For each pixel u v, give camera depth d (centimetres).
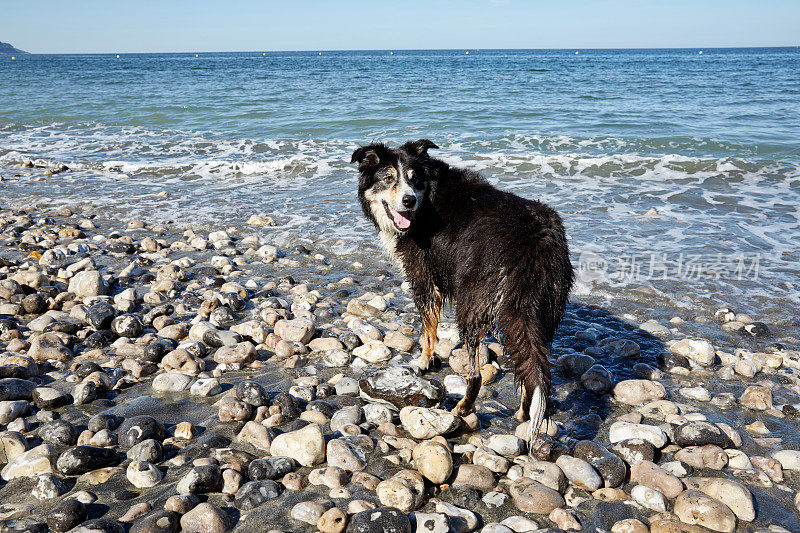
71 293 651
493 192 441
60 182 1288
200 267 765
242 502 327
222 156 1496
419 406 428
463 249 405
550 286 366
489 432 412
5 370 464
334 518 302
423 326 507
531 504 326
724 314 613
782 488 352
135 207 1091
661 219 938
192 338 559
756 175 1187
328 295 683
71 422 414
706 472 367
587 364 509
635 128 1723
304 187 1222
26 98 2742
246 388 436
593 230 888
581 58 9900
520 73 4394
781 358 518
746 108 2116
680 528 303
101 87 3391
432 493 340
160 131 1861
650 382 468
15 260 769
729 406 452
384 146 506
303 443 367
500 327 365
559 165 1295
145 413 430
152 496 334
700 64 6012
